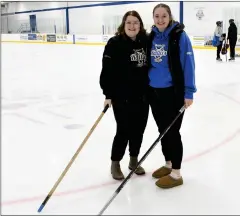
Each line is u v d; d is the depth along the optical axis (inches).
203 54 497.4
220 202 80.6
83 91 230.2
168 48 82.7
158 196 83.7
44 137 131.7
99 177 95.3
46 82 268.1
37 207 78.4
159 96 86.4
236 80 272.8
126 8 724.0
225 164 104.3
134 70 87.1
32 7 941.2
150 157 111.1
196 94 219.5
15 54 516.4
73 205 79.4
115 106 90.4
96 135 135.0
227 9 578.2
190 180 93.1
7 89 236.8
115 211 76.4
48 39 779.4
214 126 146.8
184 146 121.5
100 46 666.2
